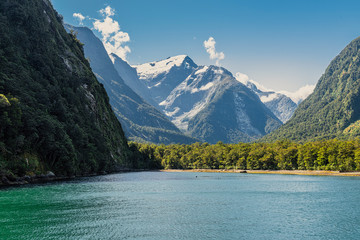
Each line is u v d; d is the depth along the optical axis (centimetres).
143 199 9238
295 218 6975
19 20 17388
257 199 9588
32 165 12331
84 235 5409
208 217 6981
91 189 10988
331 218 6988
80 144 17062
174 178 18950
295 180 16875
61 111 16362
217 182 15750
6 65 14738
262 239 5478
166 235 5588
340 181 15888
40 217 6391
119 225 6122
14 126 12069
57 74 18662
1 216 6353
